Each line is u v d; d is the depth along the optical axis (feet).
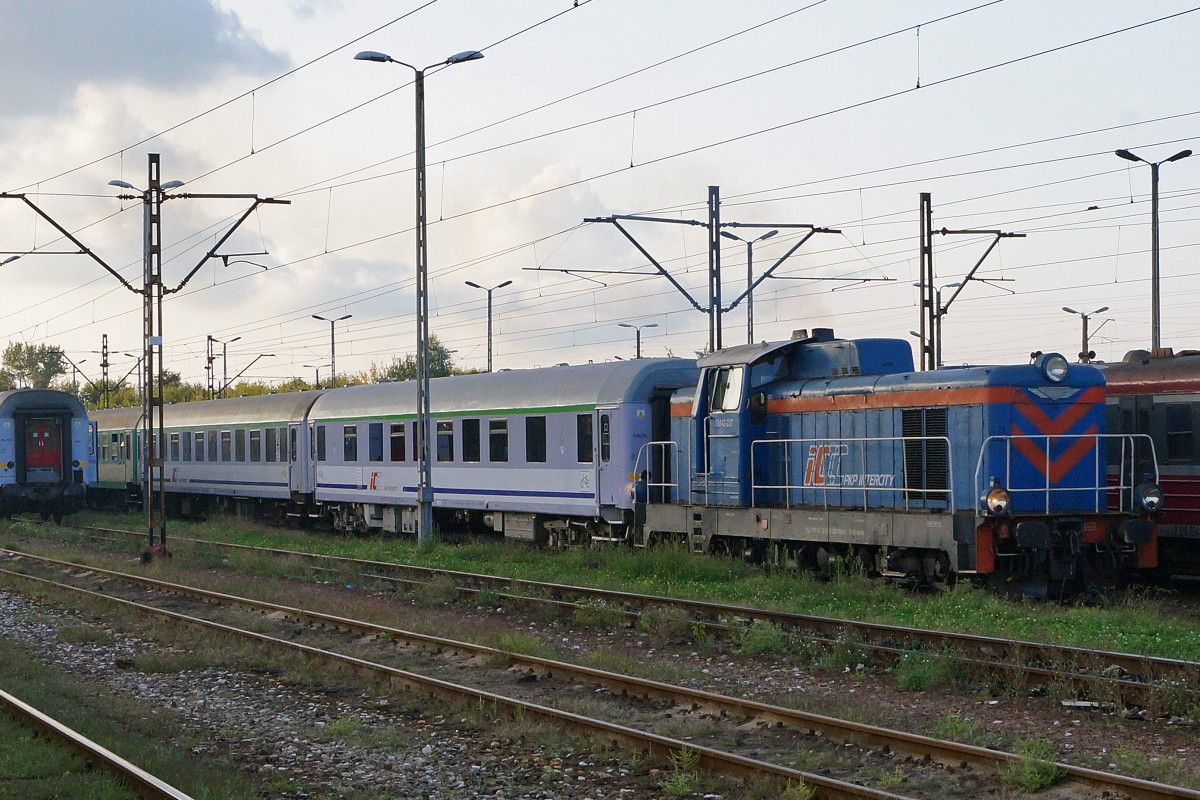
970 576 57.21
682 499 74.59
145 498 145.69
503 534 95.55
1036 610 51.55
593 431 80.59
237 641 50.75
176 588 70.08
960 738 31.76
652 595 58.75
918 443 59.77
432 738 34.09
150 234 86.74
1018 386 57.16
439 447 96.58
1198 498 62.44
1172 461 63.98
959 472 57.57
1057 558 56.49
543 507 85.51
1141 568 64.28
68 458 127.65
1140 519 57.31
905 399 60.44
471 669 44.39
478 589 64.80
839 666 42.29
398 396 101.19
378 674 41.88
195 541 99.30
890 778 28.30
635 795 28.40
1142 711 34.24
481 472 91.81
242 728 36.04
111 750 32.01
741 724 34.35
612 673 40.06
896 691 38.75
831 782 26.84
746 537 68.74
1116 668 38.27
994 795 27.32
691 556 68.95
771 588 59.77
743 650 45.55
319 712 37.93
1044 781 27.37
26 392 125.70
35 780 30.01
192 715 37.99
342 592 68.85
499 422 89.81
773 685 40.16
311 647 47.16
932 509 58.18
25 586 73.61
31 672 45.34
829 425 64.85
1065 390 58.70
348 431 108.06
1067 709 35.01
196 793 27.96
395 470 100.94
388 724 36.17
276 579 76.48
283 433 117.80
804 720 33.04
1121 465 58.95
